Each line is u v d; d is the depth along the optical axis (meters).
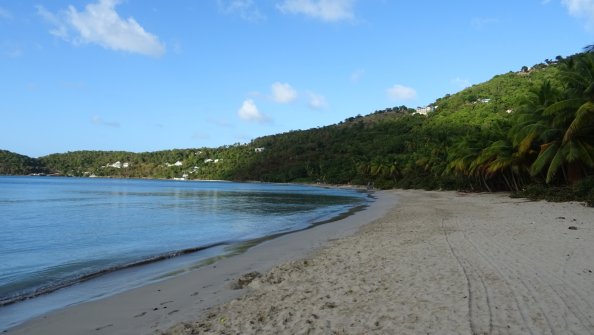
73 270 13.74
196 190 91.81
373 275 10.12
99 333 7.28
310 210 38.28
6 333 7.46
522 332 6.01
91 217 32.75
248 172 175.50
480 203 35.44
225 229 24.80
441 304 7.45
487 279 8.95
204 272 12.25
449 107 153.38
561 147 32.66
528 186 40.56
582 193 29.67
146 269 13.20
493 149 45.66
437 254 12.23
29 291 10.84
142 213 36.22
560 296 7.50
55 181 143.38
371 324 6.73
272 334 6.61
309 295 8.76
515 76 159.00
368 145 145.50
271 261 13.64
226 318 7.56
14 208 41.41
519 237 14.50
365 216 28.59
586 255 10.92
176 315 8.07
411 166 87.12
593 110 27.95
